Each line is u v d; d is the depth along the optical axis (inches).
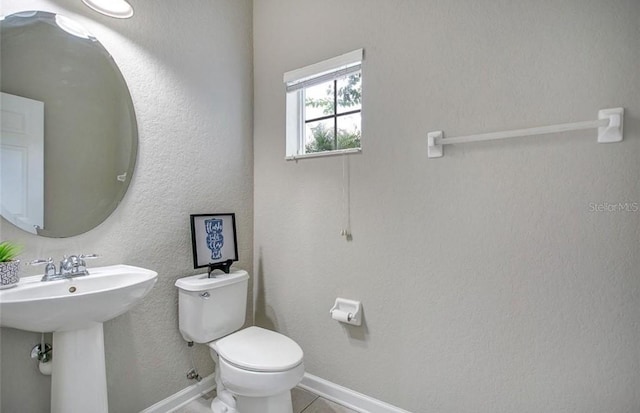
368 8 67.5
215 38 77.6
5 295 41.5
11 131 48.3
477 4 55.6
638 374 44.9
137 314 62.7
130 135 61.5
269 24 84.4
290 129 81.3
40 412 51.1
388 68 65.0
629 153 45.0
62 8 53.2
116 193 59.6
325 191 73.9
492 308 54.8
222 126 79.2
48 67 51.9
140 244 63.1
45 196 51.3
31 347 50.2
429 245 60.6
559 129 47.7
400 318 63.8
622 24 45.3
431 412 60.6
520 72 52.1
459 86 57.4
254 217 87.0
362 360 68.6
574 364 48.7
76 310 43.3
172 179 68.5
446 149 58.7
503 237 53.8
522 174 52.1
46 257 51.1
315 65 74.7
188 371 71.4
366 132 67.9
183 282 66.0
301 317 78.2
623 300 45.7
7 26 48.0
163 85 66.9
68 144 53.9
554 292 50.0
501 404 54.1
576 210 48.4
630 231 45.2
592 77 47.1
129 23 61.4
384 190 65.6
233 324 71.3
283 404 59.7
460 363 57.7
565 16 48.8
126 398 61.1
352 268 69.9
